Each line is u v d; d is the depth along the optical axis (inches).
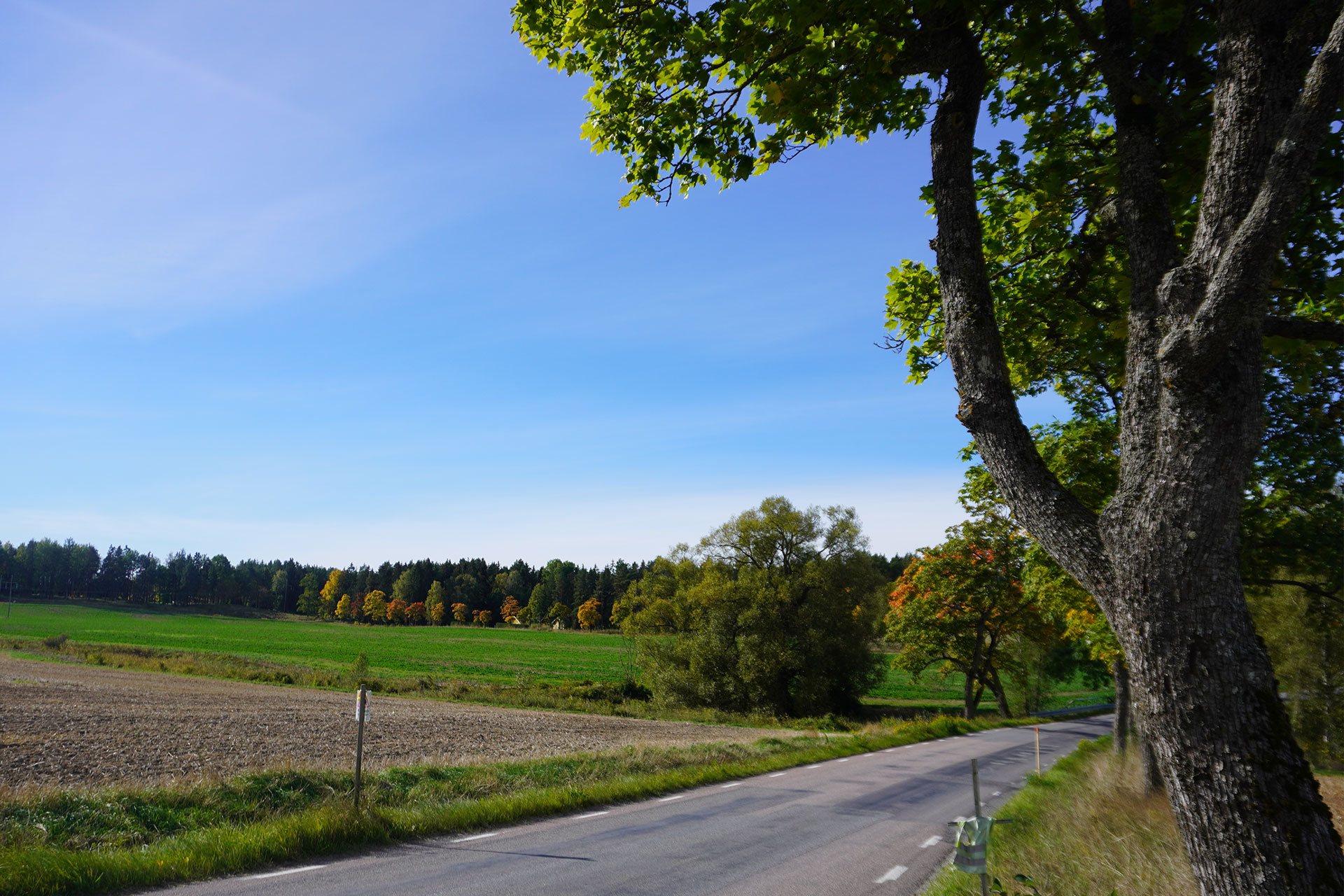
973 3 175.3
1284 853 112.0
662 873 331.9
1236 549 126.1
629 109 220.2
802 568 1899.6
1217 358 122.9
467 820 427.2
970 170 173.2
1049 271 309.6
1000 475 156.3
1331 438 361.1
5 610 5447.8
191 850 323.9
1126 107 160.7
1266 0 134.9
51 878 275.1
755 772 705.0
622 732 1154.7
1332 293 212.1
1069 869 285.3
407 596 7057.1
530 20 223.3
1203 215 135.4
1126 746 745.6
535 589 6786.4
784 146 229.3
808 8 176.2
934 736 1173.1
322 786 493.4
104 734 813.9
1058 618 713.6
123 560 7559.1
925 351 351.6
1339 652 762.2
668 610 2025.1
